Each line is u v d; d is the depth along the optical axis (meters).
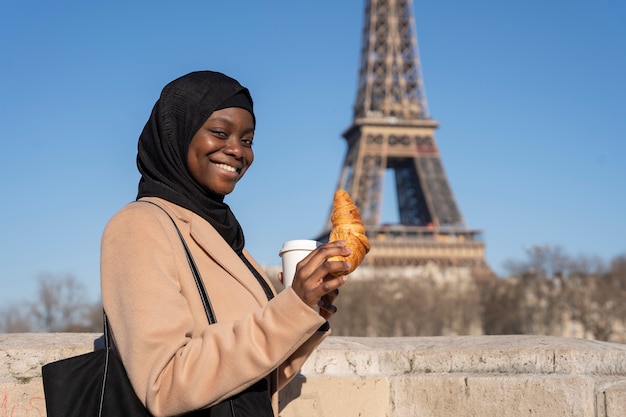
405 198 162.12
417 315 136.38
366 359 6.72
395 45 154.50
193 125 4.52
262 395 4.33
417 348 6.80
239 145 4.64
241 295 4.45
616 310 127.19
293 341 3.90
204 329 4.15
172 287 4.05
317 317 3.92
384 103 150.12
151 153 4.68
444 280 146.62
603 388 5.91
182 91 4.56
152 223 4.18
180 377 3.83
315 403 6.29
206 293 4.29
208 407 4.01
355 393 6.48
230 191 4.69
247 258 5.18
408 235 149.38
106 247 4.14
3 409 5.19
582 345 6.38
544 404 5.94
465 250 149.50
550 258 137.75
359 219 4.44
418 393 6.51
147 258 4.05
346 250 4.05
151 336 3.86
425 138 147.25
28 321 126.25
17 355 5.30
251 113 4.75
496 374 6.31
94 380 4.09
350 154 148.88
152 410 3.87
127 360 3.89
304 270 3.99
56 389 4.04
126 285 4.00
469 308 137.50
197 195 4.62
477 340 6.92
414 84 153.12
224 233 4.76
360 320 135.12
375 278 141.00
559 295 129.38
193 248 4.44
